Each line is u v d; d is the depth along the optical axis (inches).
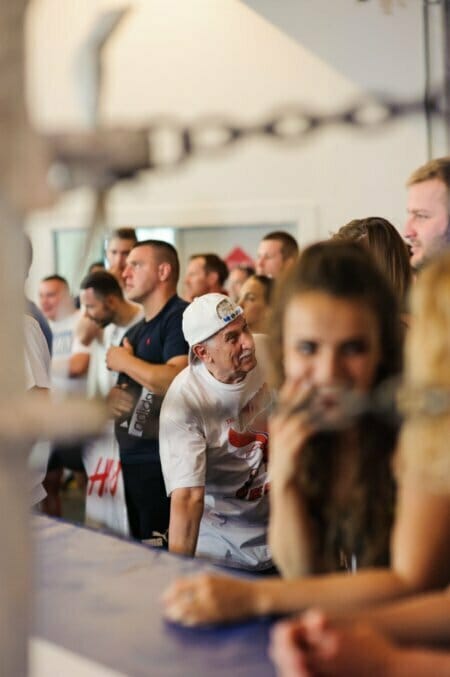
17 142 30.4
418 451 40.1
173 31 172.7
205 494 88.7
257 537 89.2
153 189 179.2
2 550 32.5
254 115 168.2
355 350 46.2
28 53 30.7
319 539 50.5
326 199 166.6
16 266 31.5
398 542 43.3
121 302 111.8
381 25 151.6
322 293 46.2
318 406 46.8
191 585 48.6
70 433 31.7
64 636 46.8
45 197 31.0
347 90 157.4
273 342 50.3
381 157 156.5
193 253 180.7
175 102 175.2
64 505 175.5
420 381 39.5
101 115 32.0
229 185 174.4
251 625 46.6
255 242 174.7
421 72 147.1
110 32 31.9
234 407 86.0
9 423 31.4
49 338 132.0
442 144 145.1
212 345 84.8
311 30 158.7
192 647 44.6
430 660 36.9
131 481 105.4
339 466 49.0
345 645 36.2
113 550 61.4
